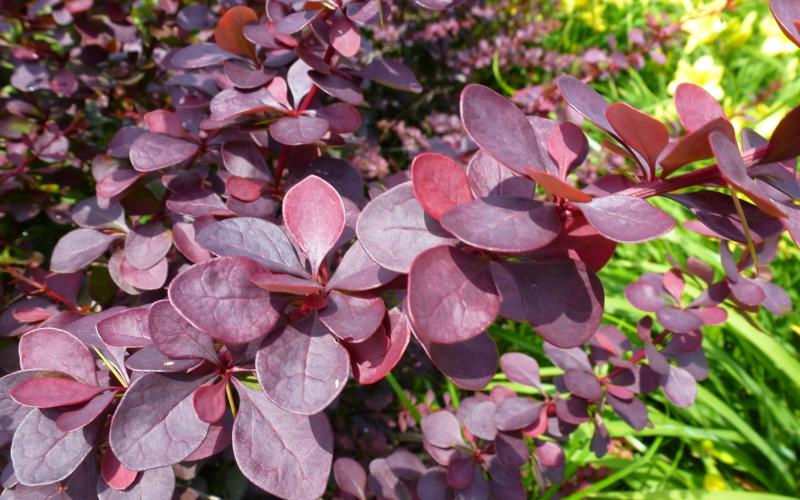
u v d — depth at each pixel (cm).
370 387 50
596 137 75
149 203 30
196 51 29
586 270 17
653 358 31
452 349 18
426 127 67
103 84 47
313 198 19
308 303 18
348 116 26
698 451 52
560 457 34
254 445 18
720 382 56
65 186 46
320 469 18
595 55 69
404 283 19
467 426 33
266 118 28
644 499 45
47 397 19
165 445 18
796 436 51
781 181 17
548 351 35
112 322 20
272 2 27
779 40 69
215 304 17
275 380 17
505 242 14
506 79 84
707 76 60
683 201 17
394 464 35
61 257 29
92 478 21
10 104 42
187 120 33
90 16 43
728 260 29
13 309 31
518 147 16
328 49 26
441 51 72
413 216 17
